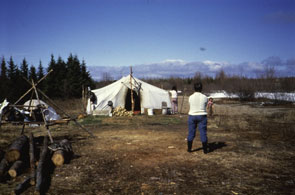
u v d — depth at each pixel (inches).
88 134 357.4
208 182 169.0
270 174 185.0
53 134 357.7
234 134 354.3
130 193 151.0
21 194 146.9
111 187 160.2
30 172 188.4
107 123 479.5
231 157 230.5
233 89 1210.6
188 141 245.1
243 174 185.0
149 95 673.6
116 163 212.2
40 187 150.9
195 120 241.8
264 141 304.0
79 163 212.2
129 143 291.6
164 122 494.6
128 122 493.4
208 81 2044.8
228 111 703.7
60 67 1478.8
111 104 615.2
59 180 172.1
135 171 191.5
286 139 316.2
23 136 233.1
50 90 1385.3
